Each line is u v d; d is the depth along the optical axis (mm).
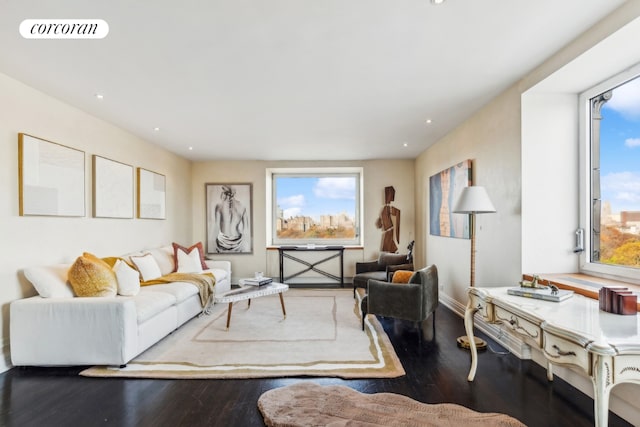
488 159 3592
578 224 2967
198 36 2266
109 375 2705
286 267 6742
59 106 3418
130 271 3537
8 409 2246
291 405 2211
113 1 1890
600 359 1476
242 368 2820
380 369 2773
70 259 3557
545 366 2770
